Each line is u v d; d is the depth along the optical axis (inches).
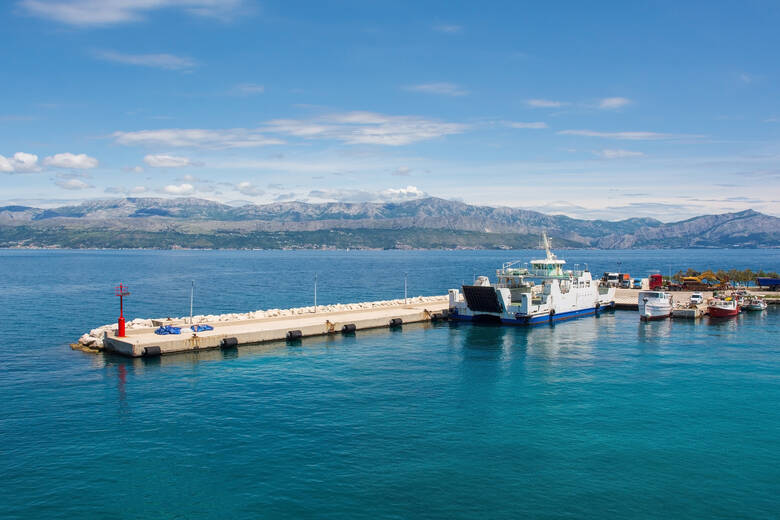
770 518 1080.2
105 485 1192.8
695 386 1967.3
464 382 2011.6
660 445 1417.3
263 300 5344.5
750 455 1362.0
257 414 1632.6
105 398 1795.0
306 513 1078.4
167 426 1531.7
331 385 1958.7
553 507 1109.1
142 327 2861.7
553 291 3651.6
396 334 3110.2
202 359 2380.7
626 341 2893.7
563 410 1688.0
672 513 1093.1
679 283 5565.9
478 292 3476.9
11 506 1104.2
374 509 1093.1
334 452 1357.0
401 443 1414.9
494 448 1387.8
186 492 1160.2
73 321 3764.8
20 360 2373.3
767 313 4101.9
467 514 1078.4
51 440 1434.5
